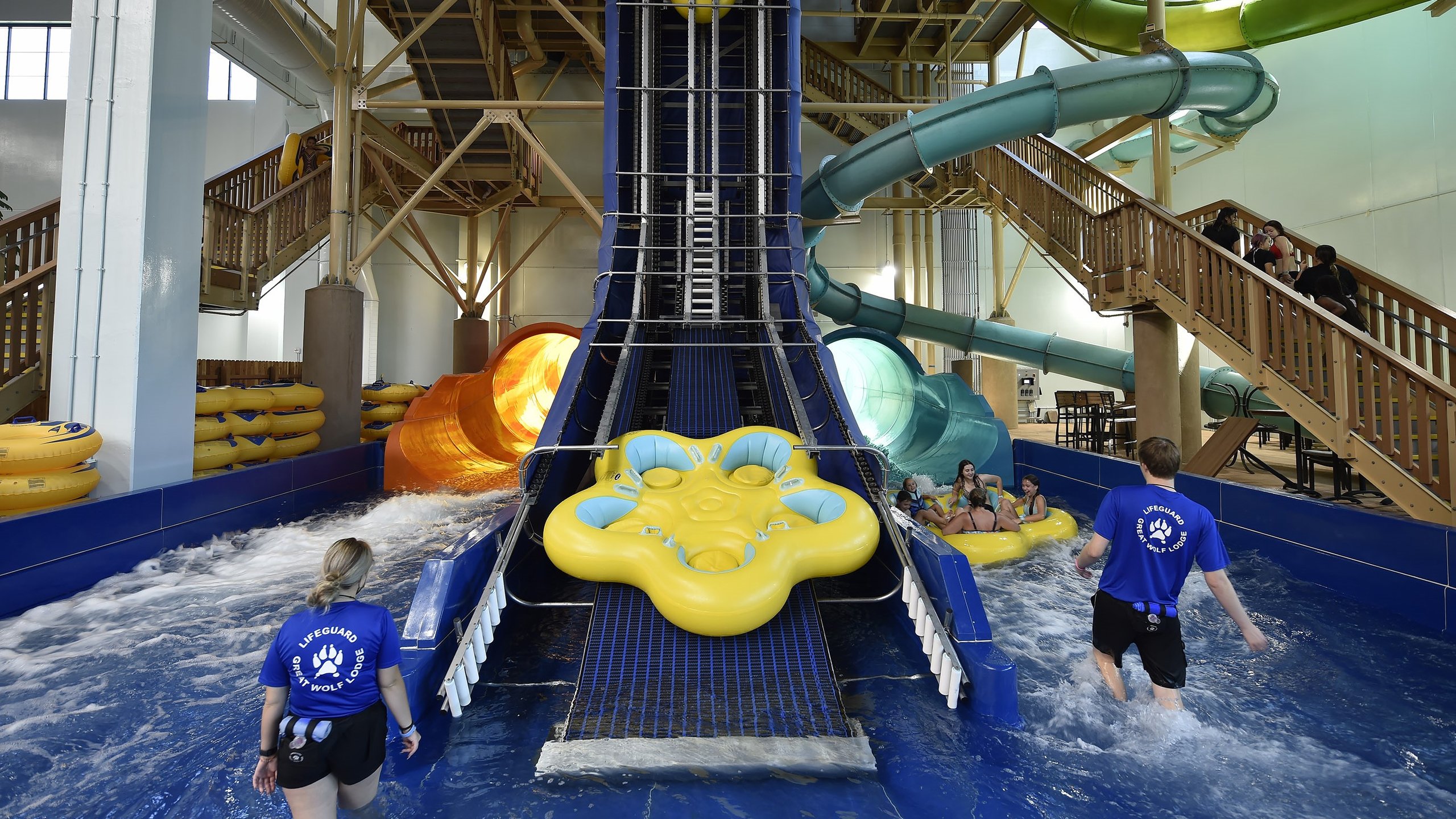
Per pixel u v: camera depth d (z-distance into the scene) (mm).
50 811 2809
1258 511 6363
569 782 2975
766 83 9820
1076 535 7371
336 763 2299
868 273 20266
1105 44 12945
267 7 12281
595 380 7855
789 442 5391
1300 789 2943
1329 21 10812
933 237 19891
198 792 2939
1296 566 5898
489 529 4477
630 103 10094
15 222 7676
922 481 9969
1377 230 13023
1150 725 3406
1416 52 12367
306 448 9820
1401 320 6809
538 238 17484
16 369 6730
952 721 3521
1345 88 13555
